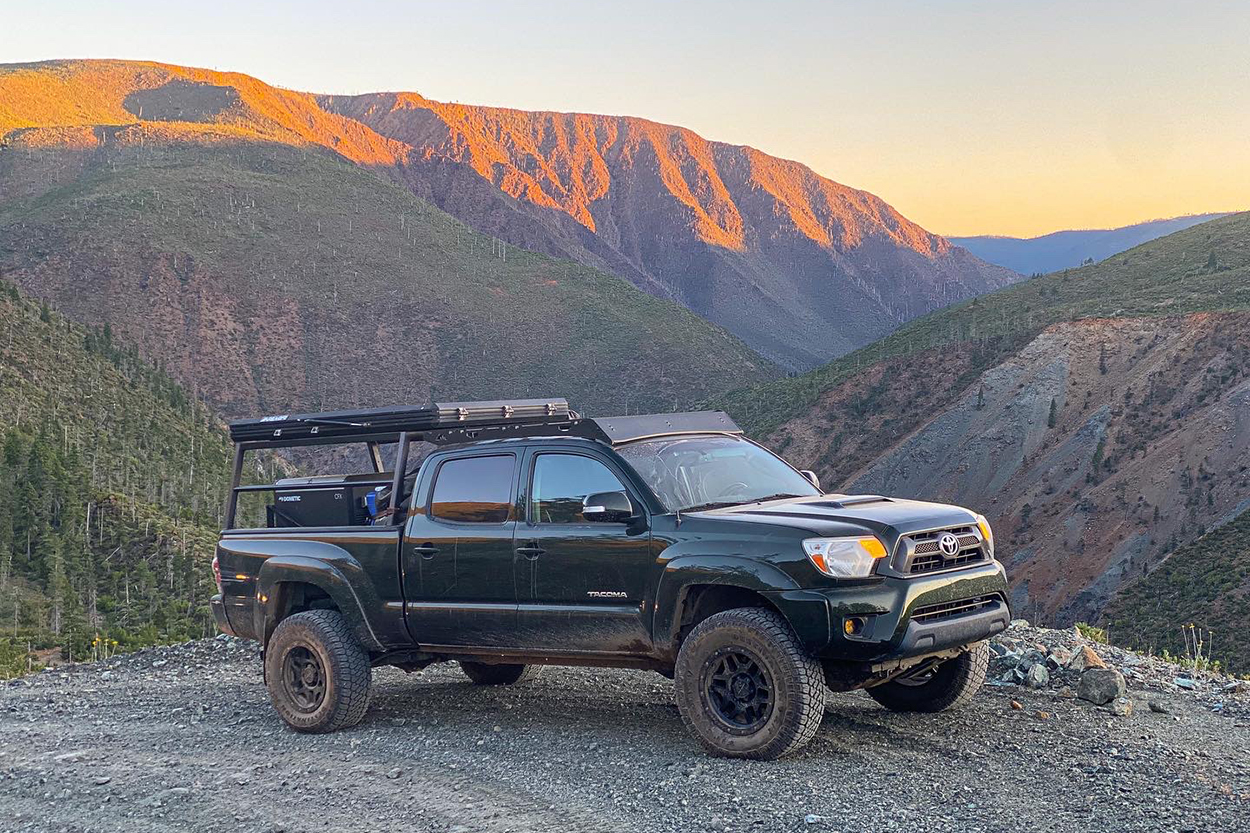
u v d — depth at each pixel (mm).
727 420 7898
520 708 7770
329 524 7914
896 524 6090
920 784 5422
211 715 8234
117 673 10445
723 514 6379
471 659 7379
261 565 8023
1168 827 4699
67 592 100562
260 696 8812
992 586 6430
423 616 7281
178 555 113312
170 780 6426
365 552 7512
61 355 176000
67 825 5738
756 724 6008
